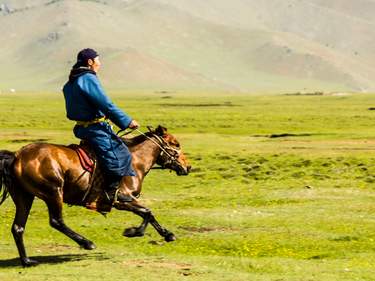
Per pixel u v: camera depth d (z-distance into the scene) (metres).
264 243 19.11
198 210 24.56
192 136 59.72
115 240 19.89
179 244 19.22
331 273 15.40
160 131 16.86
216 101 188.25
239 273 14.96
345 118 93.56
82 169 15.34
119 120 15.28
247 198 27.33
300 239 19.53
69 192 15.38
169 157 16.83
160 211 24.31
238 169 36.75
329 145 50.00
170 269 15.11
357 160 39.53
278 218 22.72
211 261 16.34
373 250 18.39
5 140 52.78
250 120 90.81
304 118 94.81
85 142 15.59
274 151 45.62
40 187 15.07
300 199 26.92
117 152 15.54
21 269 15.20
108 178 15.59
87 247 15.48
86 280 13.92
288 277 14.71
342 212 23.95
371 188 29.94
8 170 15.20
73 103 15.41
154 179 32.81
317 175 34.09
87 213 23.91
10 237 20.44
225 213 23.75
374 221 22.08
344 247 18.72
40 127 74.31
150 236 20.39
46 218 23.42
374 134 60.41
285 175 34.38
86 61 15.47
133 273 14.62
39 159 15.11
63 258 16.64
